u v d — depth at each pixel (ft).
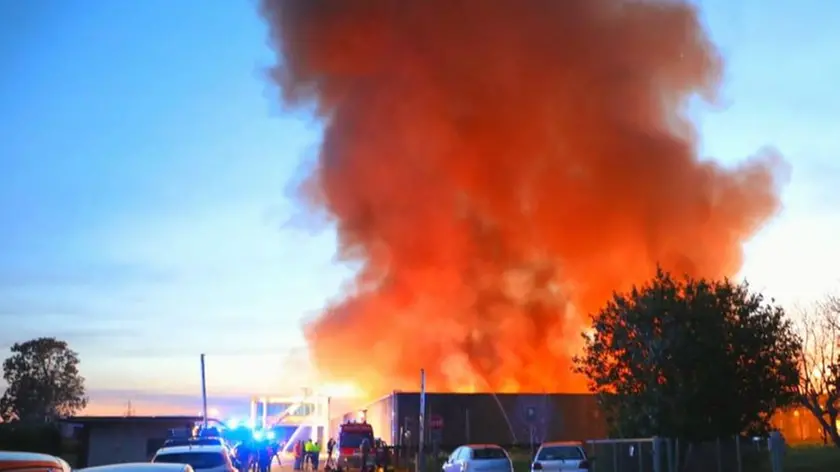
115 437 117.60
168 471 30.32
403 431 128.06
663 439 76.28
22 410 209.56
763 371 81.00
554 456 76.23
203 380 120.98
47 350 216.54
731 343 80.69
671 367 79.97
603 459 86.28
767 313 82.94
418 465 110.73
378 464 109.50
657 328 81.87
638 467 79.66
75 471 29.96
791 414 141.69
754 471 78.95
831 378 115.75
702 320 80.64
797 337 110.73
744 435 80.48
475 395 129.70
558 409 129.29
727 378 79.41
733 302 83.10
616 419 84.58
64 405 216.54
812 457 91.30
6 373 214.90
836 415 109.60
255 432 105.91
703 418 78.79
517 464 113.80
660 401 79.05
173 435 98.53
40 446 122.31
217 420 107.65
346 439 118.83
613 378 83.97
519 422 128.98
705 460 78.59
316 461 133.28
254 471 104.58
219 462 55.62
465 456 85.97
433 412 128.57
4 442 120.67
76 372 221.25
